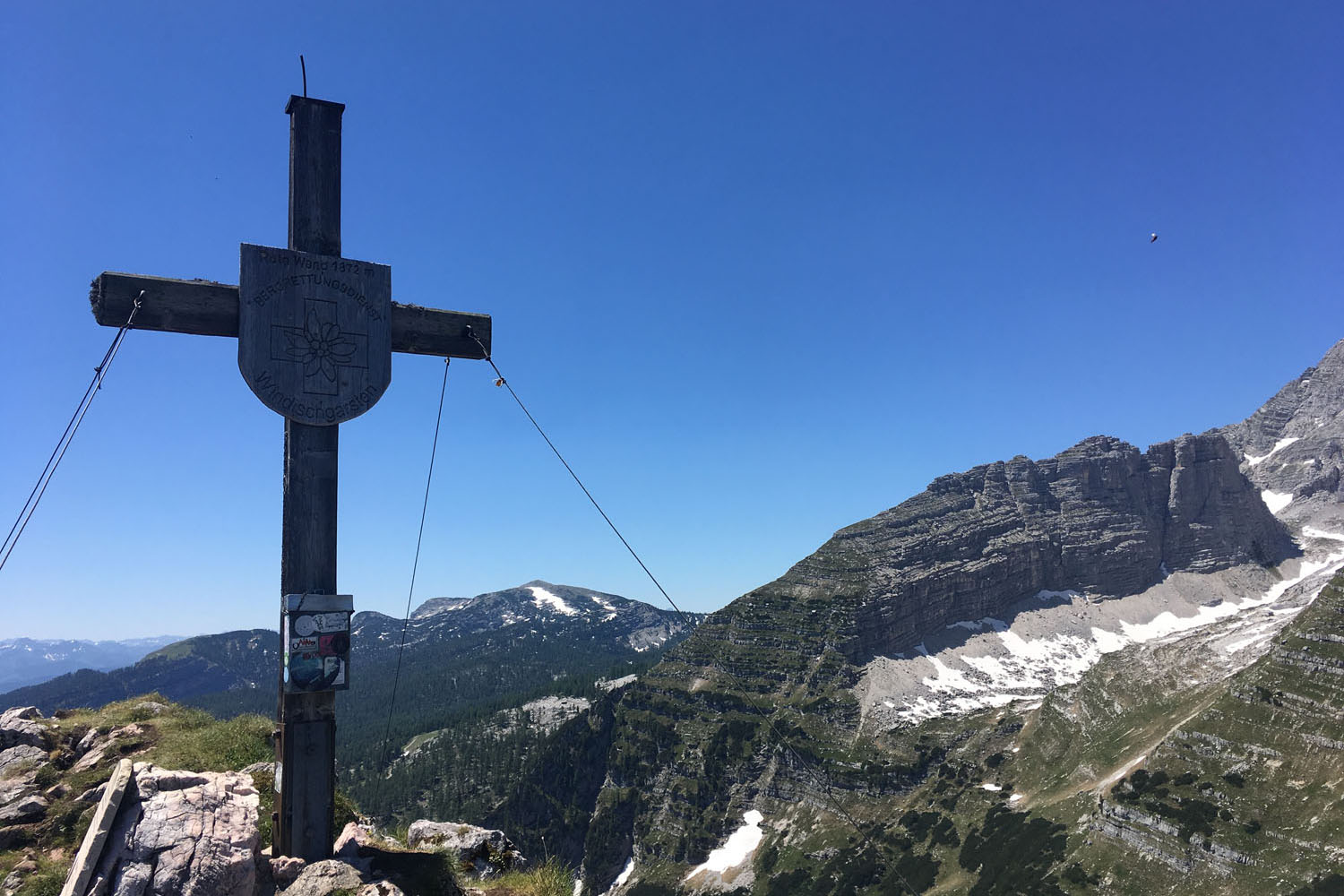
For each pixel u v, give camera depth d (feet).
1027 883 449.48
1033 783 590.14
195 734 61.87
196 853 35.76
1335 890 343.67
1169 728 549.95
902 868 544.62
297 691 42.14
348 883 39.17
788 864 611.88
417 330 49.57
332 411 45.09
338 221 46.85
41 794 48.55
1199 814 427.33
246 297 43.50
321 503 44.65
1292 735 448.24
